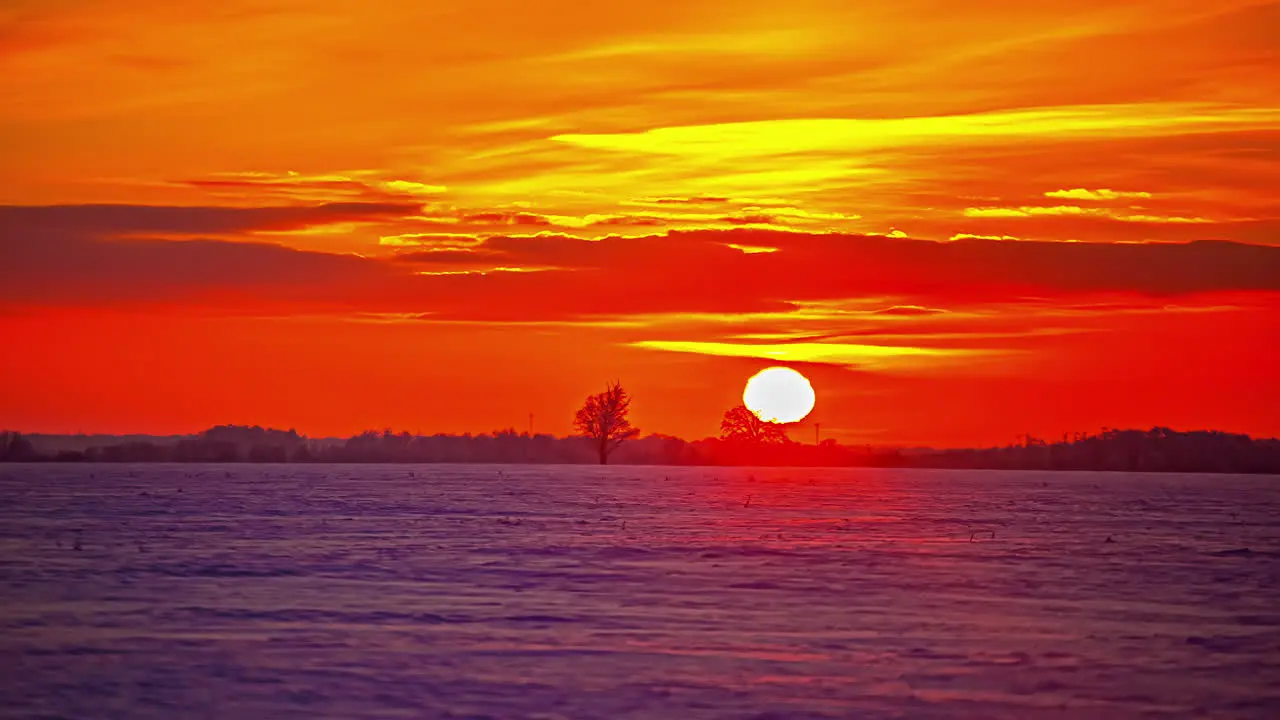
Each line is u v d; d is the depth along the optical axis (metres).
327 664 89.06
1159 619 112.62
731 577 143.25
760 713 76.06
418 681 83.88
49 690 81.31
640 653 93.50
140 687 82.19
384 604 118.50
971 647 97.19
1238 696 81.44
